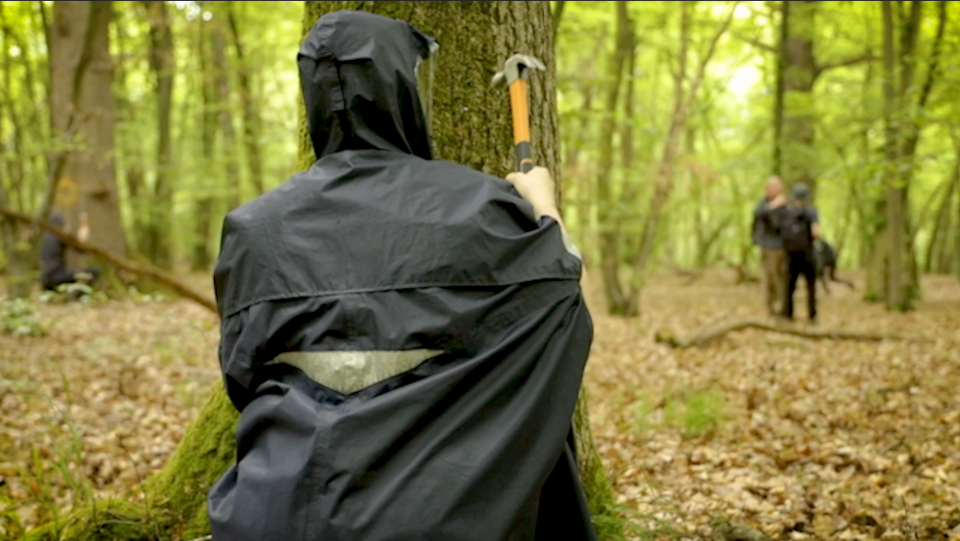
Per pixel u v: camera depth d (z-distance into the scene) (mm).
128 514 2799
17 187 13758
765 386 6191
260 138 12344
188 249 25156
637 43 13625
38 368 6477
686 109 11039
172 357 7273
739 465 4129
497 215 1452
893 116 9219
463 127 2562
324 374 1391
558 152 2852
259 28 13953
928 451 4125
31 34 13602
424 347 1367
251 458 1409
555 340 1440
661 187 11148
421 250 1396
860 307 12562
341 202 1459
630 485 3781
